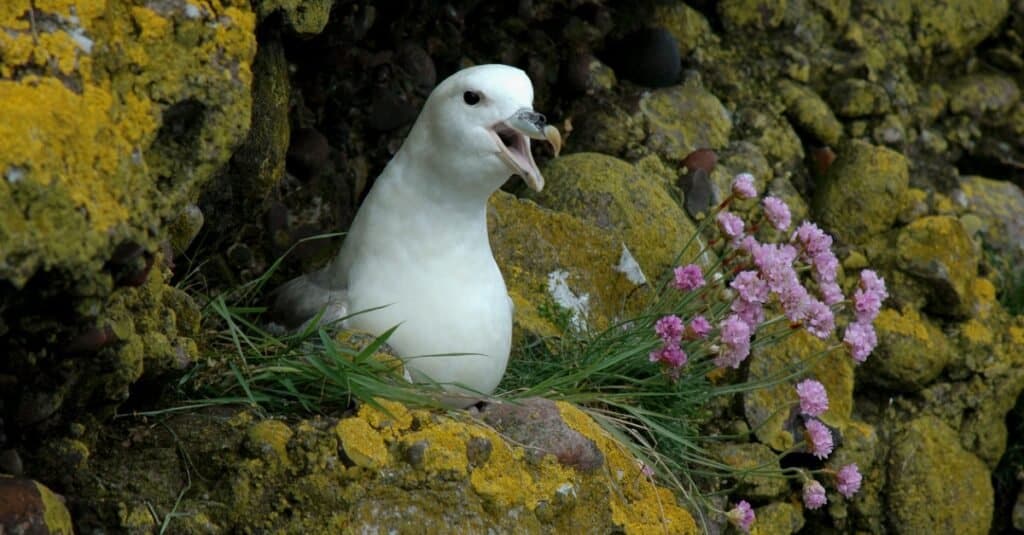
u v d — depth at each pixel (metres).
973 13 11.95
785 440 8.79
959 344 9.98
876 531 9.34
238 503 5.81
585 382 7.72
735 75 10.88
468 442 6.09
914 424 9.62
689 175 9.96
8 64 5.11
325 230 8.77
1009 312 10.45
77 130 5.14
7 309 5.16
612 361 7.51
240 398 6.29
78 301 5.24
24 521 5.18
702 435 8.62
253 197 7.46
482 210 6.94
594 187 9.21
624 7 10.68
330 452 5.86
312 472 5.83
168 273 6.43
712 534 7.72
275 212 8.37
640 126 10.17
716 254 9.61
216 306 6.75
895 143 11.11
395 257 6.87
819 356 8.30
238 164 7.22
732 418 8.85
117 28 5.54
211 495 5.86
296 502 5.82
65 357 5.51
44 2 5.31
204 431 6.03
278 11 6.98
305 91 8.76
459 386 6.53
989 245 10.95
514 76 6.69
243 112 5.88
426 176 6.84
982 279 10.34
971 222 10.94
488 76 6.65
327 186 8.81
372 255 6.93
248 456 5.87
